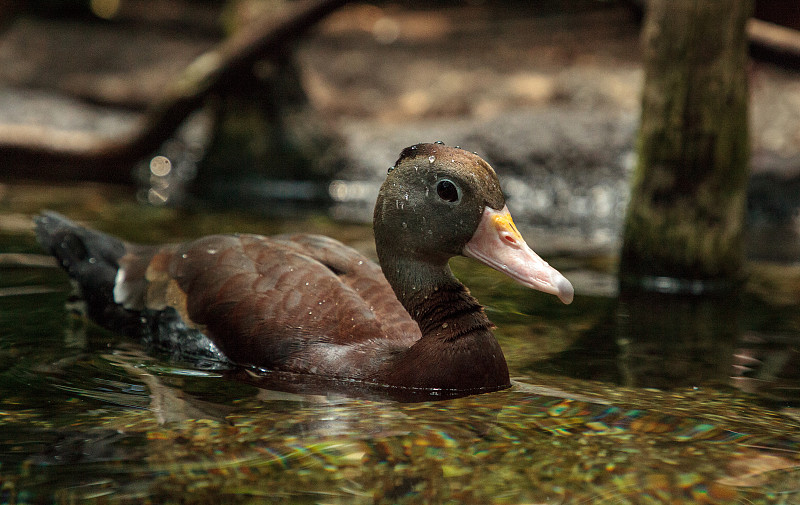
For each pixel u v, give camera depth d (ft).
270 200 41.52
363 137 46.09
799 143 43.45
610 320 22.58
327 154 45.01
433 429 14.88
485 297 24.45
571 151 42.96
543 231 35.76
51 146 43.29
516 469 13.38
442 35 63.98
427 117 50.26
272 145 45.11
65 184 42.29
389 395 16.78
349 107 51.19
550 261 29.71
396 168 18.31
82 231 22.82
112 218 34.22
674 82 26.89
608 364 18.95
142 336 20.26
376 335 18.38
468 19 68.03
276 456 13.64
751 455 14.05
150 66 58.08
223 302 19.17
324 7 40.01
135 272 21.30
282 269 19.40
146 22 66.59
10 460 13.34
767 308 24.25
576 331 21.50
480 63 56.95
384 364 17.53
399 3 73.31
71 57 58.18
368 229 33.78
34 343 19.53
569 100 49.49
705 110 26.66
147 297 20.49
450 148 18.08
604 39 59.52
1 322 20.89
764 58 37.86
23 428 14.64
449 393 16.93
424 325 17.88
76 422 14.96
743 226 27.71
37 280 24.50
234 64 41.42
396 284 18.31
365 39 63.87
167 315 19.90
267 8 46.55
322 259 20.18
